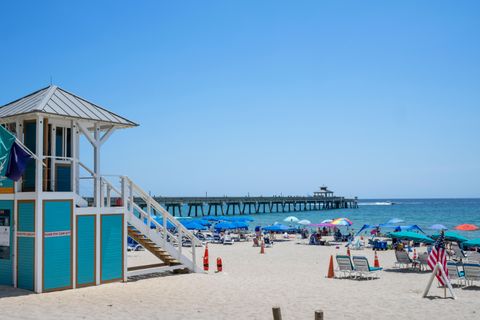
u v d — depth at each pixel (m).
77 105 15.73
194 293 14.24
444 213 109.00
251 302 12.93
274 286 16.08
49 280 14.04
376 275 19.80
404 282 17.75
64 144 15.56
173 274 18.53
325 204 139.62
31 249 13.95
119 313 11.20
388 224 35.53
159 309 11.77
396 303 13.09
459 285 16.77
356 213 112.62
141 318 10.72
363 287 16.33
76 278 14.79
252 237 42.19
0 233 14.77
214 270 21.11
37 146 13.98
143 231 17.52
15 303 12.16
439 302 13.34
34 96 15.79
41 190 13.98
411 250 31.00
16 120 14.77
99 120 15.64
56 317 10.61
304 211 127.00
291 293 14.57
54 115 14.32
